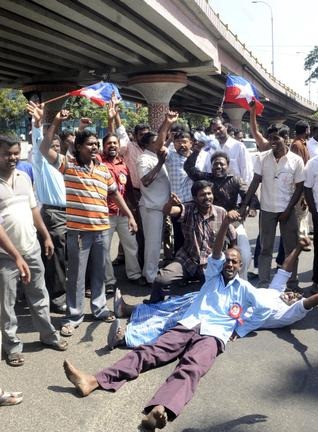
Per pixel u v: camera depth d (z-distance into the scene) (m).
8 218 3.58
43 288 3.93
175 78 16.20
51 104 17.77
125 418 3.09
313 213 5.42
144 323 4.22
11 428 2.97
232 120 27.53
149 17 10.70
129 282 5.86
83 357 3.92
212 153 6.03
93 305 4.62
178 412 3.03
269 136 5.32
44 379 3.56
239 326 4.20
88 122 5.52
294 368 3.75
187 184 6.07
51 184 4.82
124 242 5.66
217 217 5.03
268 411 3.16
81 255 4.36
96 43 12.57
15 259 3.31
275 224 5.43
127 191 5.85
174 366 3.74
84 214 4.31
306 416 3.11
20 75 17.39
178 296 4.99
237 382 3.53
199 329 3.85
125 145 5.93
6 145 3.48
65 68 16.36
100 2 9.44
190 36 12.73
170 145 6.35
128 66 15.84
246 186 5.73
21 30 11.14
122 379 3.49
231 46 16.94
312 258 7.04
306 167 5.36
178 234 5.97
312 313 4.89
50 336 4.04
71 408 3.19
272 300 4.38
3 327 3.73
